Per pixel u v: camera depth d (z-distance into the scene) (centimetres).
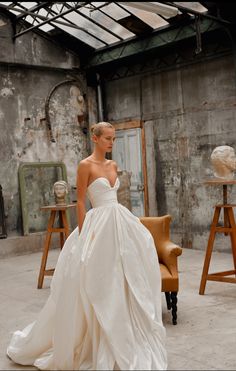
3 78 934
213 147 841
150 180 959
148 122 959
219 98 827
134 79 983
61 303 342
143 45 899
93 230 354
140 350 328
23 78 961
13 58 940
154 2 745
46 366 352
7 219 930
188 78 876
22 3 867
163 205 938
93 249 343
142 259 359
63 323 338
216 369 350
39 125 983
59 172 1005
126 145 1012
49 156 997
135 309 339
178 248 464
